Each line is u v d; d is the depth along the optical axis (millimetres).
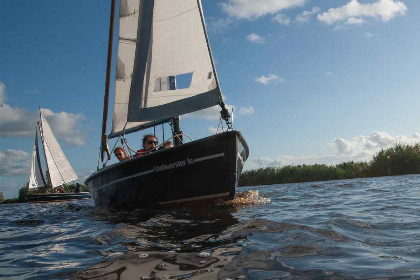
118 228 3924
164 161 5719
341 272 1798
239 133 5590
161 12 6402
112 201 6922
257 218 4102
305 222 3654
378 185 11273
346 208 5078
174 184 5742
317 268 1895
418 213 4031
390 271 1771
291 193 9750
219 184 5609
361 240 2613
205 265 2084
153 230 3658
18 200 39188
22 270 2350
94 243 3186
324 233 2887
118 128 7516
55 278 2064
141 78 6398
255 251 2355
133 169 6090
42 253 2916
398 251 2219
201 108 6395
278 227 3236
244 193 7941
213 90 6344
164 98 6508
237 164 5883
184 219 4414
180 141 7352
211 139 5430
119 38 6945
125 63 7102
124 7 6816
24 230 4855
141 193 6105
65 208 10984
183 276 1886
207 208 5562
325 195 8266
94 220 5359
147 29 6387
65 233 4117
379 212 4332
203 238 2990
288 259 2119
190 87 6488
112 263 2287
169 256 2365
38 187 29625
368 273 1759
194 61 6434
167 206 5914
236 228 3332
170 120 7480
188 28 6391
